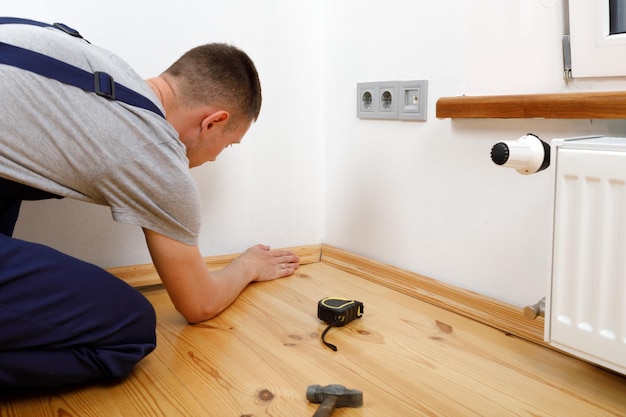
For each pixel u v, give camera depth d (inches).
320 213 66.1
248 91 42.5
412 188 53.6
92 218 52.3
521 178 43.3
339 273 60.4
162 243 38.8
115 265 54.1
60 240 51.1
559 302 34.6
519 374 37.4
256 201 61.3
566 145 33.0
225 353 40.3
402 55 52.8
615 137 34.7
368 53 56.8
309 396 33.0
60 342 32.9
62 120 32.5
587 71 38.9
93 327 33.8
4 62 31.8
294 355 40.0
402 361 39.2
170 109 40.7
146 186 35.4
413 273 53.7
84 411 32.6
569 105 37.1
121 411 32.6
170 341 42.3
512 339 43.2
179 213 37.7
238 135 44.6
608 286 32.0
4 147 32.0
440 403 33.5
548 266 35.1
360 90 57.8
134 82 36.1
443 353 40.6
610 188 31.1
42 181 33.7
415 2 50.8
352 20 58.4
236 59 42.0
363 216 60.0
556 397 34.4
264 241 62.7
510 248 44.9
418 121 51.9
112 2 50.3
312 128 64.1
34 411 32.7
